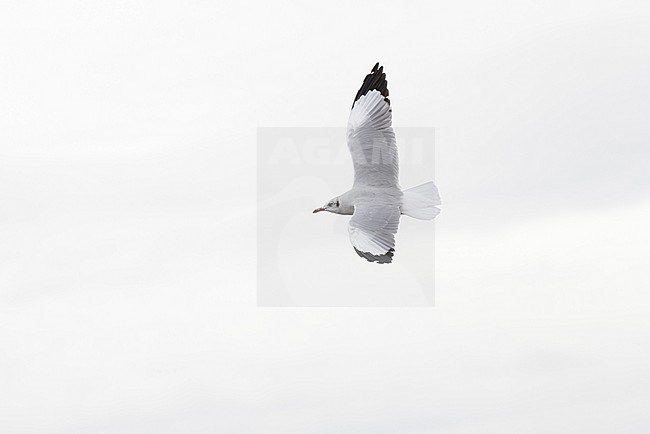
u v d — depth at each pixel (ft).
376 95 44.06
